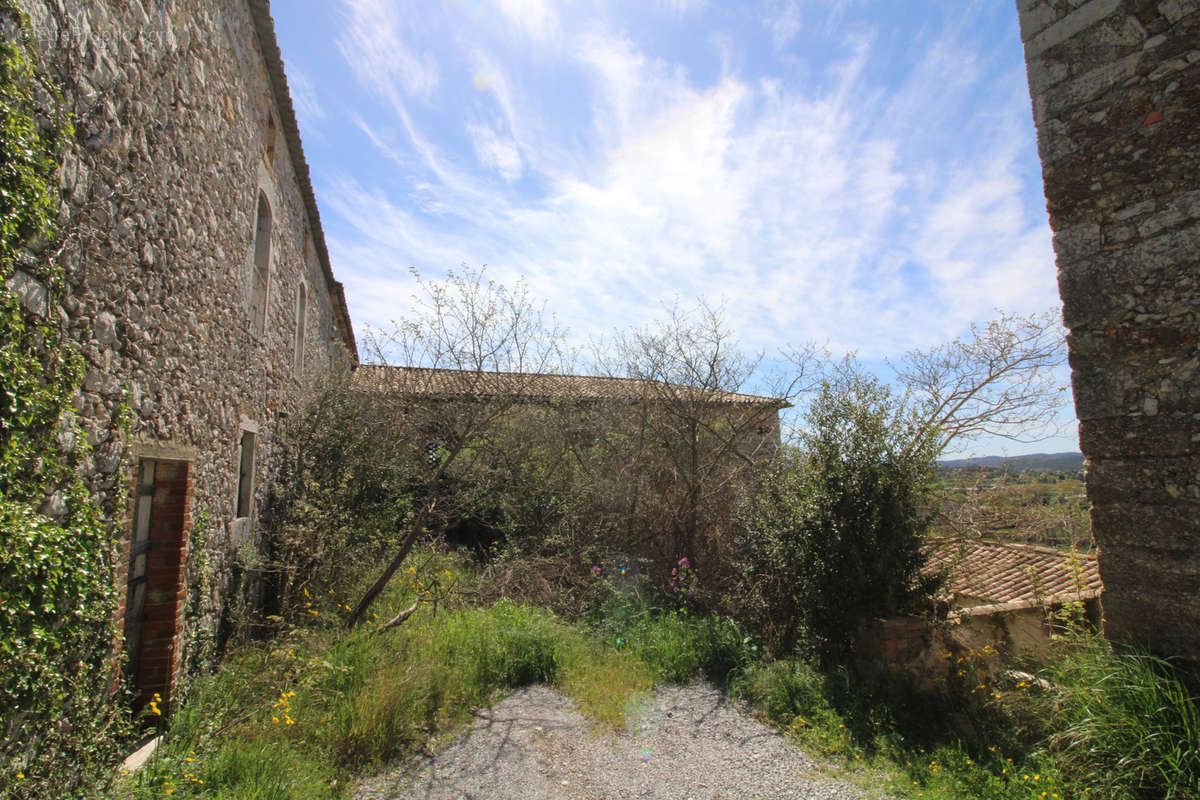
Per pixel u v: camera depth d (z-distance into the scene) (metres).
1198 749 3.05
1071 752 3.55
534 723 4.82
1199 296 3.55
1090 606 6.82
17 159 2.41
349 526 7.67
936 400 7.80
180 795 3.16
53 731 2.80
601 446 9.82
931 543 6.75
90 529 3.02
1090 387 3.99
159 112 3.84
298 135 7.69
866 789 3.81
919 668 5.16
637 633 6.64
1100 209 3.97
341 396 9.30
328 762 3.95
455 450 7.34
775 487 6.41
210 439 5.01
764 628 6.40
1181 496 3.58
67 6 2.78
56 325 2.76
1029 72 4.35
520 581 7.82
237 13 5.50
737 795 3.77
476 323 7.24
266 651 5.37
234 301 5.60
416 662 5.34
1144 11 3.79
